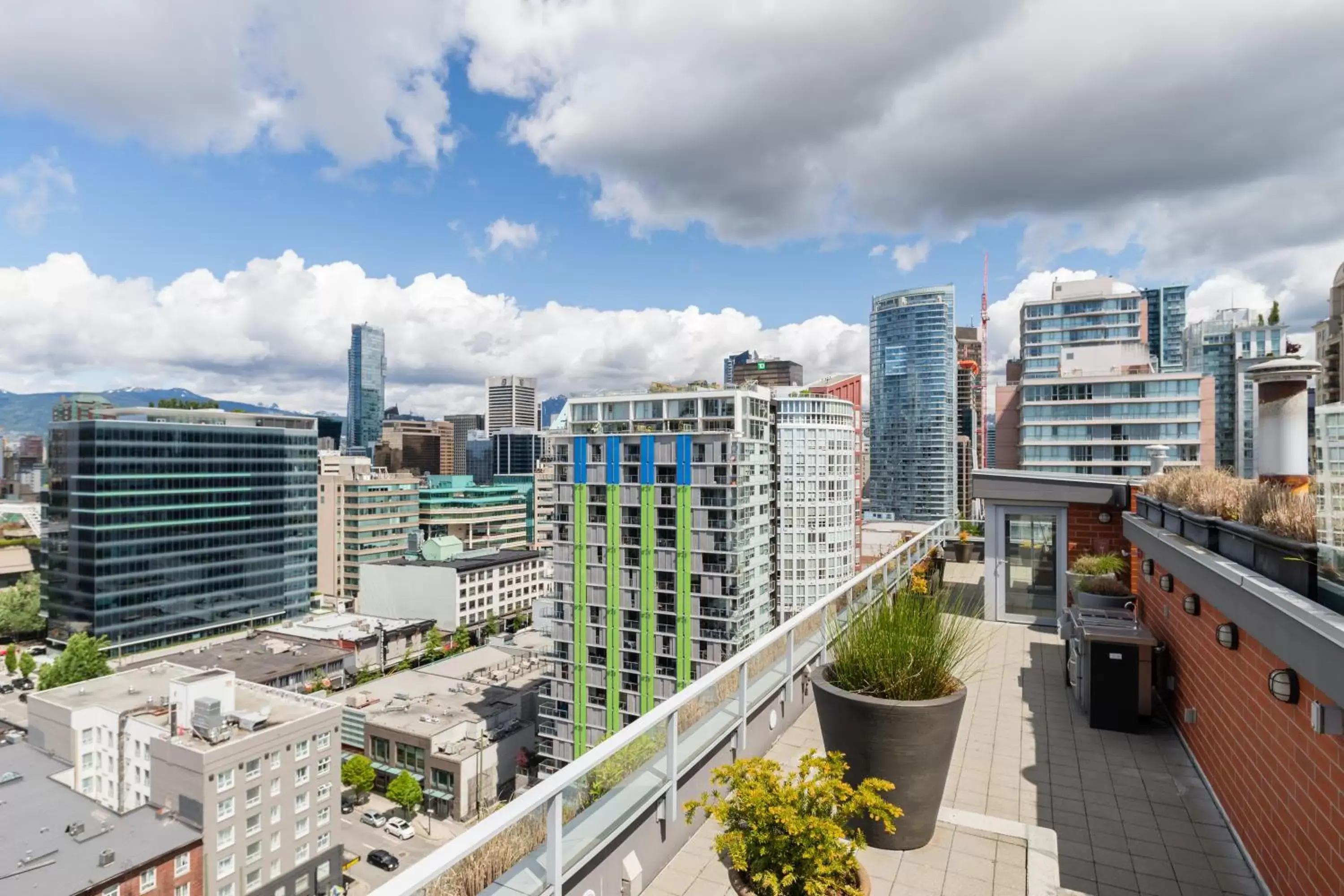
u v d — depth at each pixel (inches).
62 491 2849.4
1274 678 133.2
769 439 2151.8
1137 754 213.2
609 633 1996.8
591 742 2026.3
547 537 6067.9
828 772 120.3
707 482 1865.2
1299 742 129.6
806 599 2418.8
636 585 1957.4
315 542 3644.2
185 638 3038.9
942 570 481.4
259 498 3334.2
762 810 111.9
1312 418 167.6
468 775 1930.4
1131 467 2395.4
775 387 2522.1
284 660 2578.7
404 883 74.9
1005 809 181.5
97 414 3097.9
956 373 6254.9
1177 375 2351.1
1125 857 159.2
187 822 1182.3
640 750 128.6
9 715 2309.3
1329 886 115.6
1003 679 287.6
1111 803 183.9
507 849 95.3
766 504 2126.0
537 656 2977.4
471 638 3533.5
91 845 1101.1
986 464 5841.5
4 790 1246.3
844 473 2501.2
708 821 152.7
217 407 3558.1
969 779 198.7
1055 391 2487.7
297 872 1445.6
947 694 145.1
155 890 1093.8
